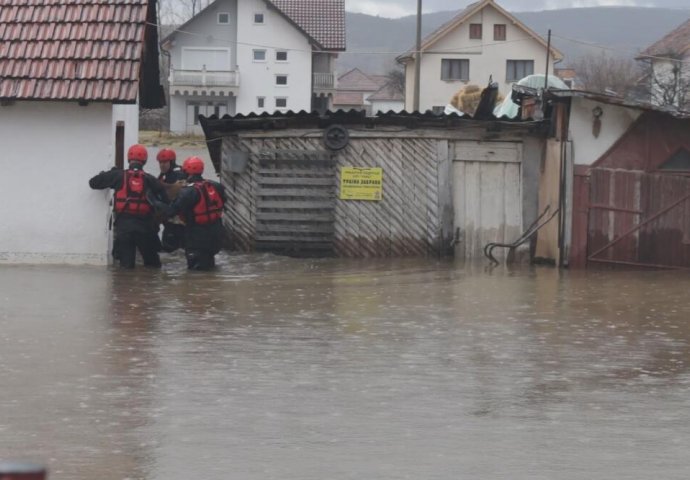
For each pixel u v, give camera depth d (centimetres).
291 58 8762
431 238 2206
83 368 1032
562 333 1288
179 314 1377
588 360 1120
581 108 2116
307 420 855
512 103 2725
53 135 1923
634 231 2122
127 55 1903
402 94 11806
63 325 1273
